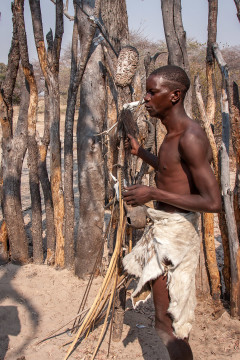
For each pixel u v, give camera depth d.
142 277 2.03
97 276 3.42
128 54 2.39
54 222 3.53
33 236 3.62
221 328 2.77
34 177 3.54
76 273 3.42
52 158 3.42
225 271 2.99
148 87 1.96
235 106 2.77
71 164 3.38
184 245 2.03
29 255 3.82
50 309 3.02
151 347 2.59
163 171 2.03
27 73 3.35
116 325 2.60
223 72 2.74
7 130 3.55
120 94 2.45
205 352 2.54
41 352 2.54
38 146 3.58
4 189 3.53
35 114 3.50
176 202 1.88
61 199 3.48
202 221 2.93
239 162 2.86
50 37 3.33
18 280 3.39
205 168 1.83
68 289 3.26
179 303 2.01
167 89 1.92
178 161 1.95
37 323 2.86
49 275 3.47
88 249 3.31
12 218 3.55
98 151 3.25
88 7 3.17
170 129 1.98
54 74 3.36
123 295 2.53
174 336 2.04
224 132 2.76
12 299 3.12
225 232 2.91
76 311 2.99
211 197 1.81
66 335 2.71
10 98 3.57
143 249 2.14
